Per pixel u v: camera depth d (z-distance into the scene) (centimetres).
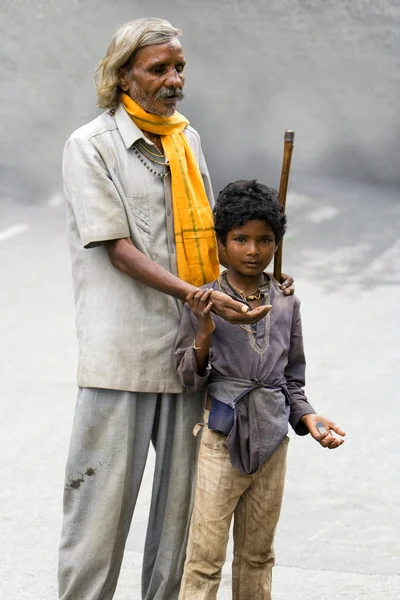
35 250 1527
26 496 722
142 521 686
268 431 468
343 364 1033
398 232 1706
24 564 618
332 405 912
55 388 952
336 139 2314
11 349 1068
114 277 482
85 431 486
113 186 470
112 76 474
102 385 479
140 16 2348
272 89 2395
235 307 435
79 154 470
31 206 1839
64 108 2281
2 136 2200
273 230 465
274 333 477
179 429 496
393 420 878
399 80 2411
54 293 1296
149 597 521
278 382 478
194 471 505
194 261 485
